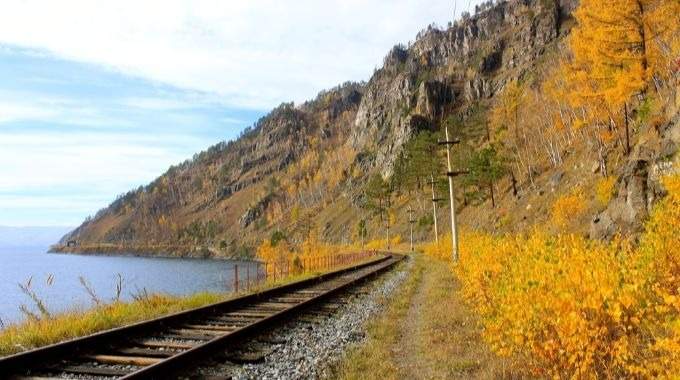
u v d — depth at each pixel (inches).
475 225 2859.3
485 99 7726.4
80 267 5398.6
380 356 316.2
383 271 1114.1
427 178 3865.7
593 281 236.1
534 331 242.1
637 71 962.7
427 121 7583.7
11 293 2228.1
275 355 320.8
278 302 578.2
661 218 368.8
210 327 401.7
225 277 2800.2
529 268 316.8
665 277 271.3
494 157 2859.3
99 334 324.8
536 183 2554.1
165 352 312.8
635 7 953.5
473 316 417.1
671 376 174.4
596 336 211.8
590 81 1162.6
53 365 281.0
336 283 831.7
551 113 3174.2
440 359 302.8
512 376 251.3
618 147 1676.9
